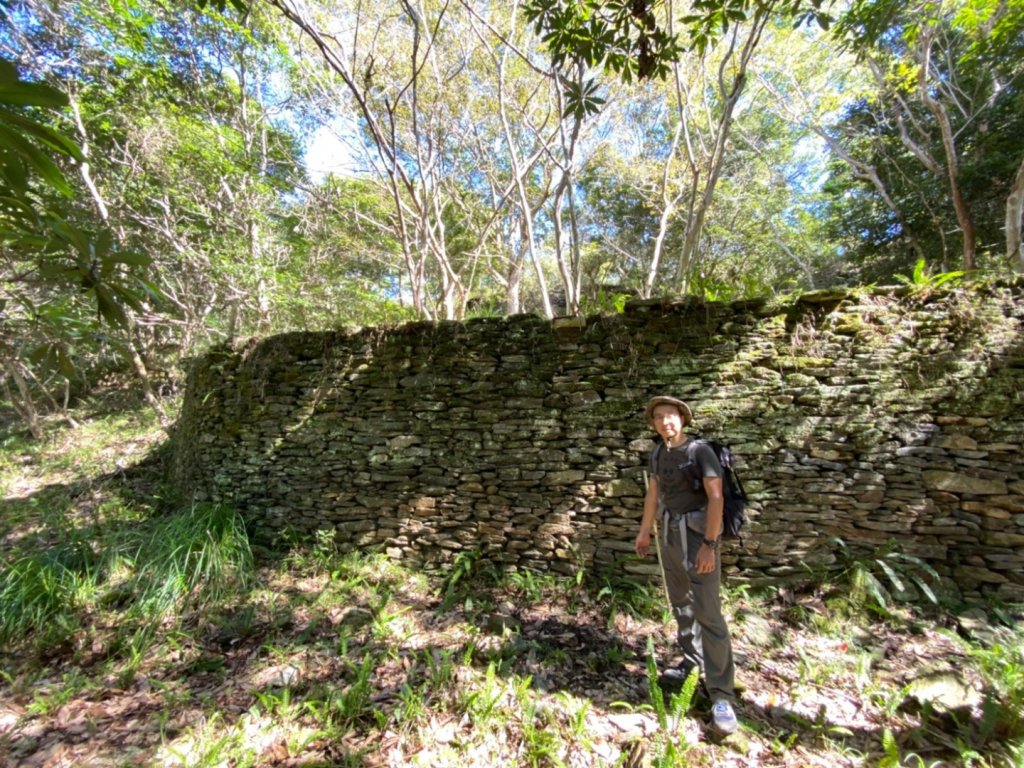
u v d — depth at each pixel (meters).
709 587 2.21
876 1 4.84
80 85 6.04
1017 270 4.77
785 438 3.11
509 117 6.52
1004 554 2.82
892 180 8.59
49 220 1.30
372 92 6.21
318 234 7.82
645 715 2.22
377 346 3.89
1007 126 7.11
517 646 2.68
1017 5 5.20
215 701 2.35
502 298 9.57
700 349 3.26
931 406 2.98
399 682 2.44
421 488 3.69
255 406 4.12
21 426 8.42
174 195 6.68
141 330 6.58
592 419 3.40
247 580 3.35
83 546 3.49
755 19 3.40
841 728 2.07
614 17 2.86
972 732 2.02
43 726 2.20
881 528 3.00
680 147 7.72
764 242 10.66
